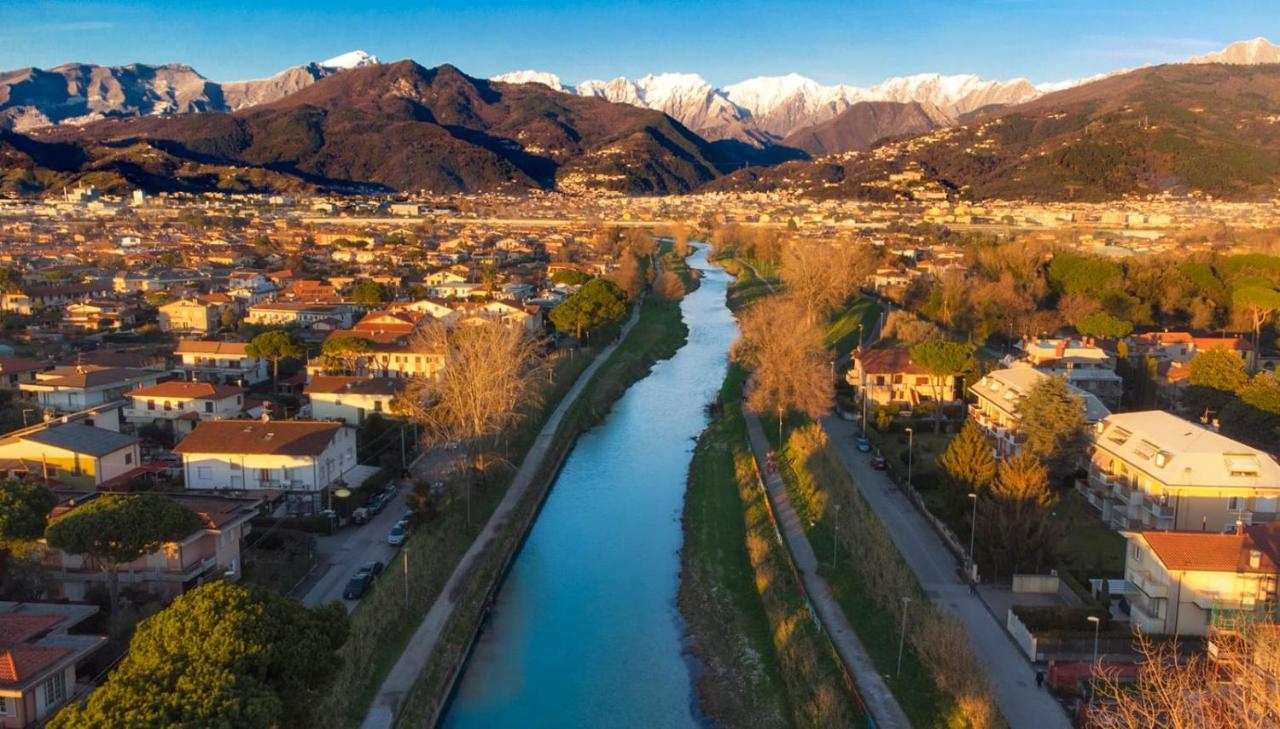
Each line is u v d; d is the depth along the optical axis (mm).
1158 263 163875
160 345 128250
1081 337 124688
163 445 86250
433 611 58750
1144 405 99000
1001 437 86125
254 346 107875
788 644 55875
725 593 65125
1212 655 45094
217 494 70500
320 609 42125
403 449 83375
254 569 60062
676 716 51219
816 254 168750
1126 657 49188
